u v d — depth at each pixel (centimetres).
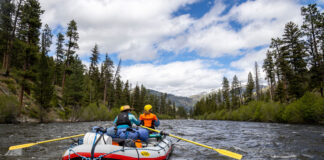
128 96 7581
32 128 1523
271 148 772
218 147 795
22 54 2692
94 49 6550
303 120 2572
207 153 672
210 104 10038
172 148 720
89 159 357
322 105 2342
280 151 716
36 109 2666
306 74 3356
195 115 11644
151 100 9562
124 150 399
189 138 1091
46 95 2581
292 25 3591
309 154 664
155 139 658
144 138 540
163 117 10125
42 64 2592
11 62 3406
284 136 1154
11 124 1930
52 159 557
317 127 1900
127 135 488
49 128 1568
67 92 3506
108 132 488
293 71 3506
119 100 6719
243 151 715
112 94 6278
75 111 3253
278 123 2789
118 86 6975
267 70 5181
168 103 12838
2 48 3045
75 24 4469
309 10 3125
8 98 2145
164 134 628
